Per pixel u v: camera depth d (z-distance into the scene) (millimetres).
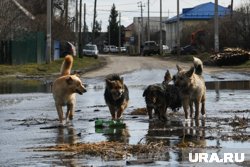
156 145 10758
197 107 15312
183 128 13547
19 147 11234
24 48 49344
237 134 12258
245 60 50000
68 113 15148
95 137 12359
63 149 10711
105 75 38375
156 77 35219
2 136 12781
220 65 49875
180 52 77312
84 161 9547
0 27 50938
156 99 15016
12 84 32531
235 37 63656
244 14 63219
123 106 15297
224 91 25047
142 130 13328
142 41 129625
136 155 9961
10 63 47219
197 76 15453
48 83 32969
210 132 12719
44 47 53656
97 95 23875
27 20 57219
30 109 18797
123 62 61375
